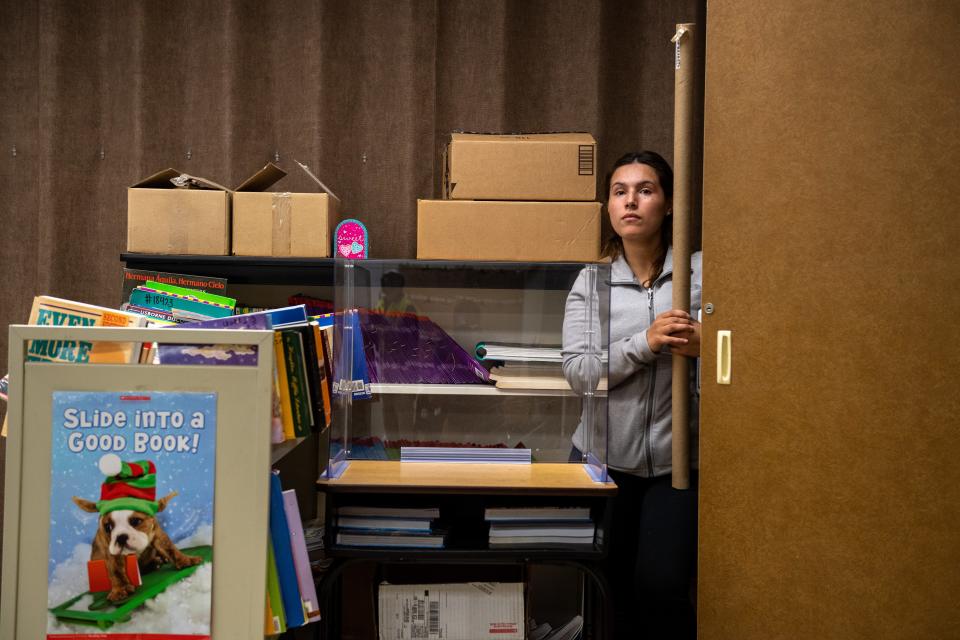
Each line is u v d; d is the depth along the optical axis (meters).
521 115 2.29
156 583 1.26
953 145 1.35
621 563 1.99
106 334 1.27
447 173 1.96
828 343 1.45
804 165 1.46
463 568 1.72
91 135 2.26
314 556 1.92
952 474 1.36
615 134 2.30
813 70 1.45
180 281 1.95
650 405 1.86
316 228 1.95
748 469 1.53
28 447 1.25
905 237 1.38
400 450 1.74
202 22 2.27
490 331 1.72
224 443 1.27
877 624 1.41
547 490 1.54
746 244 1.53
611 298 1.96
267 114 2.27
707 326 1.59
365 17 2.27
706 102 1.58
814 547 1.46
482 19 2.28
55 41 2.22
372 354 1.72
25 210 2.29
